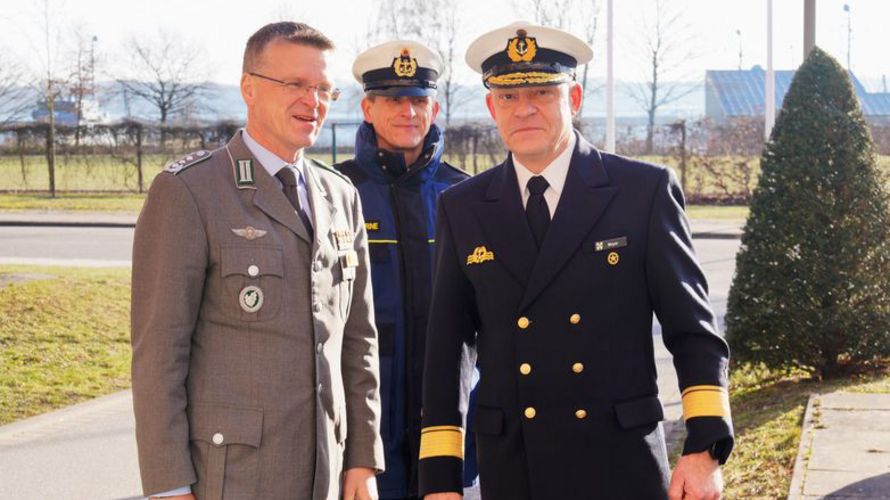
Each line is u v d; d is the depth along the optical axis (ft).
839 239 23.36
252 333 9.49
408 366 13.38
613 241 9.52
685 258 9.49
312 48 9.90
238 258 9.49
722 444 9.03
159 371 9.16
